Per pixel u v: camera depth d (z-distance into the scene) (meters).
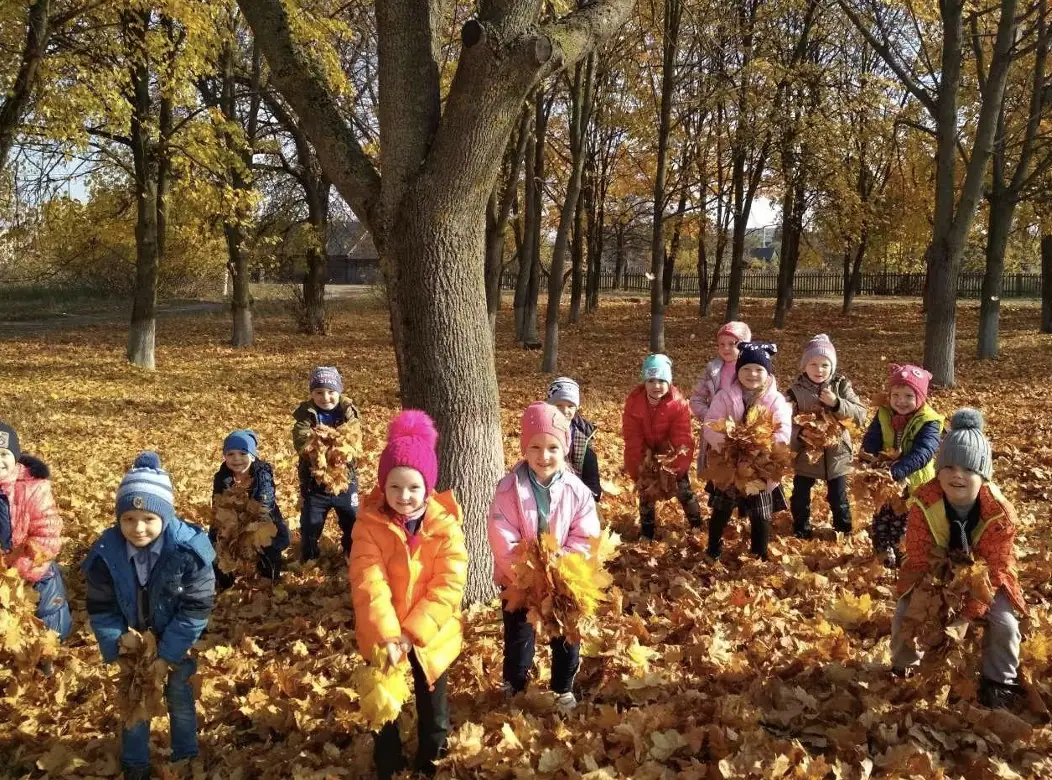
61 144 14.20
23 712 3.89
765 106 21.70
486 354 4.66
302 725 3.68
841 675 3.78
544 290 46.84
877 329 26.84
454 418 4.55
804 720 3.47
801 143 22.16
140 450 10.12
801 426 5.96
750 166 25.52
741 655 4.10
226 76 20.56
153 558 3.37
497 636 4.36
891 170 30.00
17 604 3.78
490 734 3.43
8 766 3.49
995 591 3.43
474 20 4.14
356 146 4.68
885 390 5.28
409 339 4.54
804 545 5.81
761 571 5.33
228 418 12.69
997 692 3.49
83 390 14.66
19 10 12.07
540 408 3.66
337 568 5.89
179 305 38.59
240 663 4.39
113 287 38.59
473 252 4.55
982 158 13.84
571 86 17.70
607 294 46.97
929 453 5.00
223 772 3.38
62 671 4.28
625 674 3.90
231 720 3.84
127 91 14.55
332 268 65.44
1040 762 3.13
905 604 3.70
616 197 35.59
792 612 4.69
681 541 6.11
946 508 3.56
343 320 33.53
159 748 3.55
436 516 3.25
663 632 4.48
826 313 32.88
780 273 27.69
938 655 3.47
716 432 5.40
